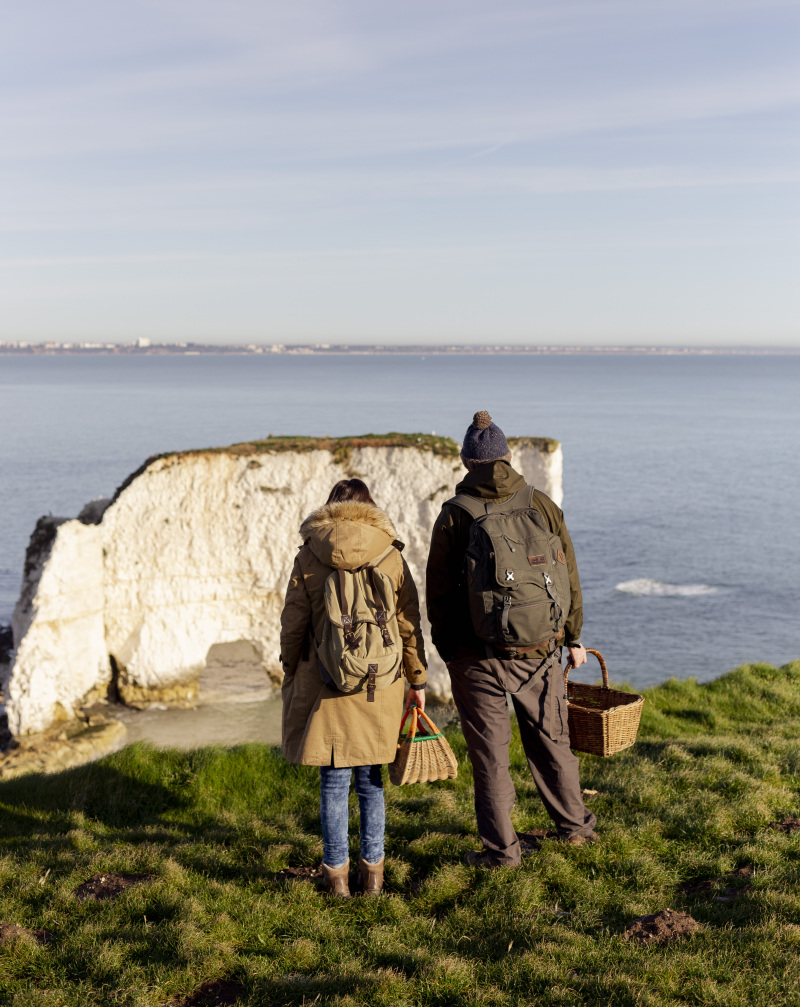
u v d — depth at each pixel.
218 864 4.73
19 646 20.50
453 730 7.67
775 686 9.46
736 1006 3.13
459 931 3.84
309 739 4.06
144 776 6.65
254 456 23.55
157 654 22.64
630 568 51.59
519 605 4.04
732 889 4.25
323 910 4.09
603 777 6.11
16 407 188.38
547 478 26.34
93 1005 3.27
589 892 4.19
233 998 3.35
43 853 5.07
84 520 24.59
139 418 154.50
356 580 3.94
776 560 53.53
